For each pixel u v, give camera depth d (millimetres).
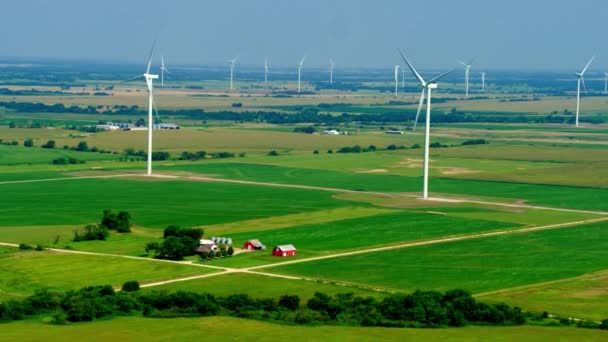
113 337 159500
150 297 181750
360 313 176000
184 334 161750
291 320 171750
